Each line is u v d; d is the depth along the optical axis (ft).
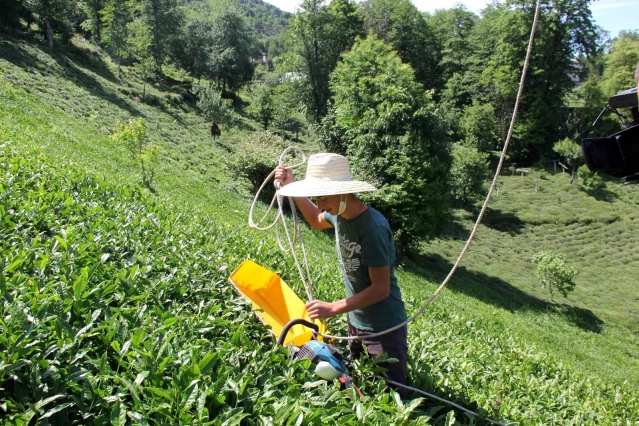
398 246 99.60
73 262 14.99
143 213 24.84
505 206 170.09
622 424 19.85
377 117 101.45
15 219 17.66
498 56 224.53
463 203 169.17
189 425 9.23
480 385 18.03
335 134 122.72
